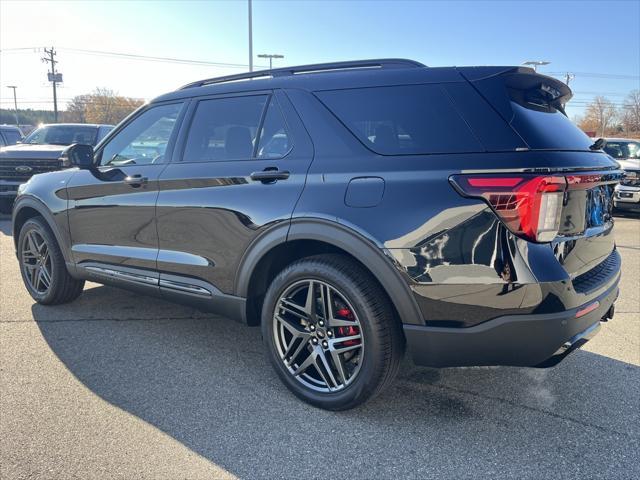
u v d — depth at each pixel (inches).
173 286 137.3
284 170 113.9
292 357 116.0
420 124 101.7
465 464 94.3
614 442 101.2
